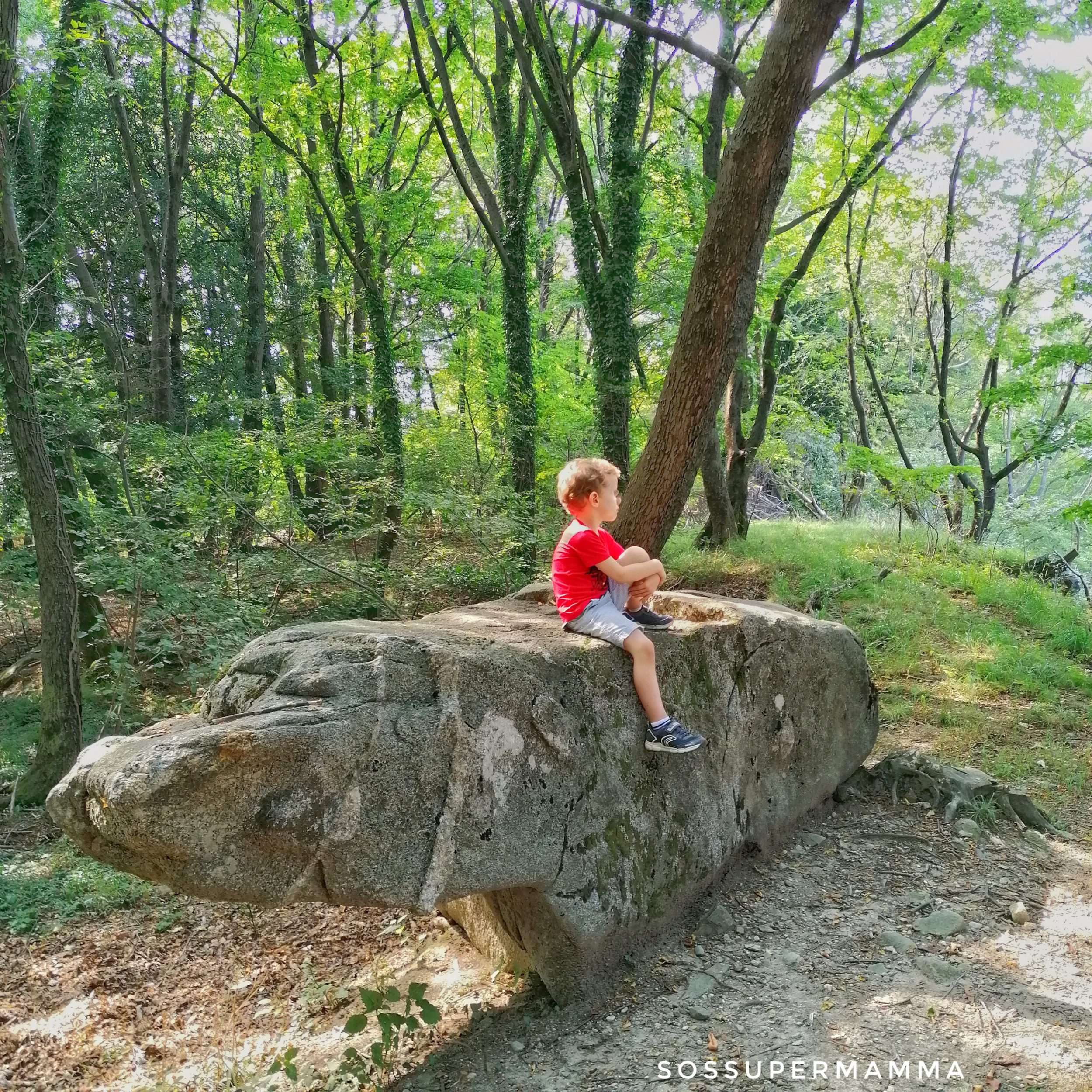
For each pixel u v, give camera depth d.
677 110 12.69
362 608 10.05
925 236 16.39
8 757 7.93
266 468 10.64
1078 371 13.39
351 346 20.45
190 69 13.56
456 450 13.05
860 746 5.09
